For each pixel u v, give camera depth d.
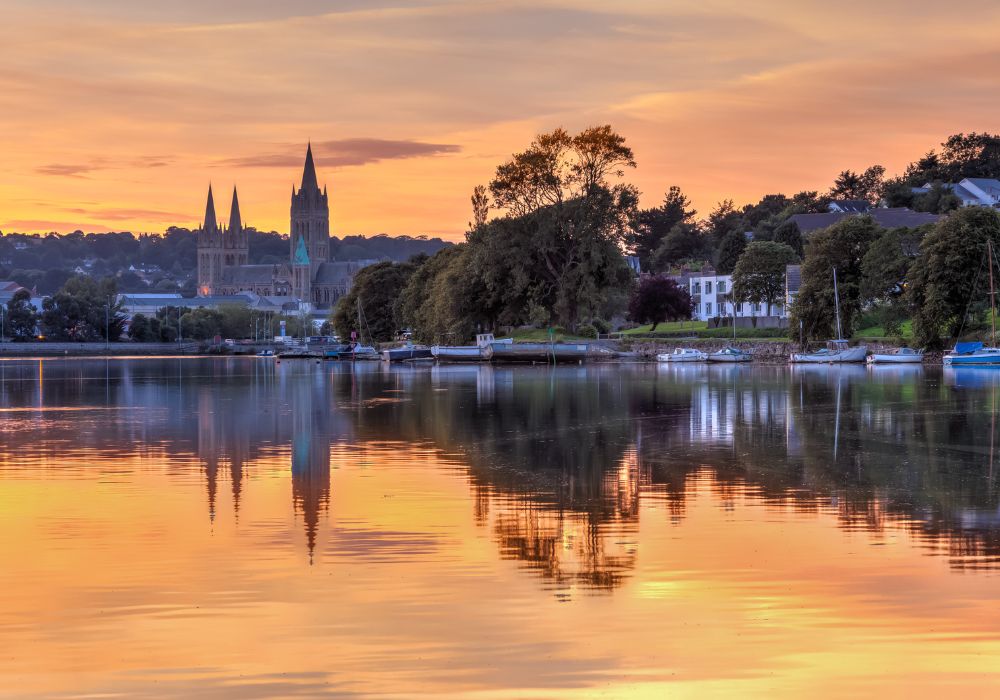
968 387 94.44
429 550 28.44
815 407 72.94
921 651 20.48
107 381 127.62
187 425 63.47
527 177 160.88
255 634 21.56
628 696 18.47
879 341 152.38
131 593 24.39
